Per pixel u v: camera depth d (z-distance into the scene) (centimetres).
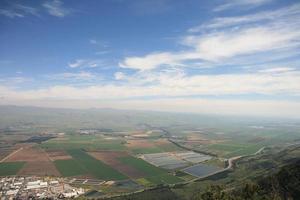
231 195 8144
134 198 13838
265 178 12131
